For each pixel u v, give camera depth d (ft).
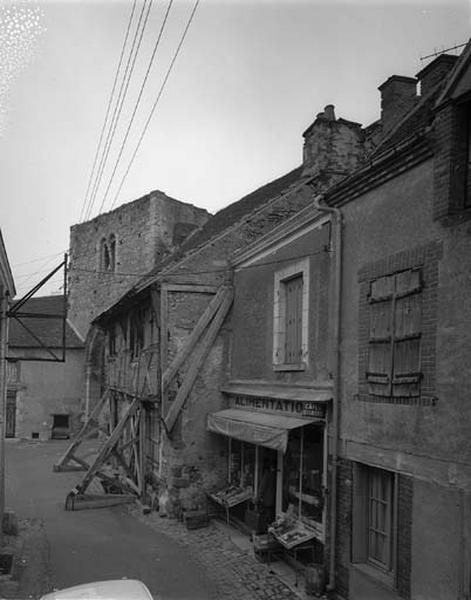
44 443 92.07
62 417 98.94
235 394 41.27
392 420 22.95
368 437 24.67
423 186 21.91
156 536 37.91
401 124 28.94
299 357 33.86
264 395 36.06
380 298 24.25
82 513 44.78
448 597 19.15
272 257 37.52
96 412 67.15
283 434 30.07
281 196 45.27
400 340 22.68
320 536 28.53
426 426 20.77
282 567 31.32
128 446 54.13
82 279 103.24
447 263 20.21
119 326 64.13
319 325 30.81
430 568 20.10
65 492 53.11
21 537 37.47
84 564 32.17
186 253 47.85
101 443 90.63
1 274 31.58
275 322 36.42
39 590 27.89
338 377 27.43
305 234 33.01
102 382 98.02
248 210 49.96
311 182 43.98
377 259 24.85
